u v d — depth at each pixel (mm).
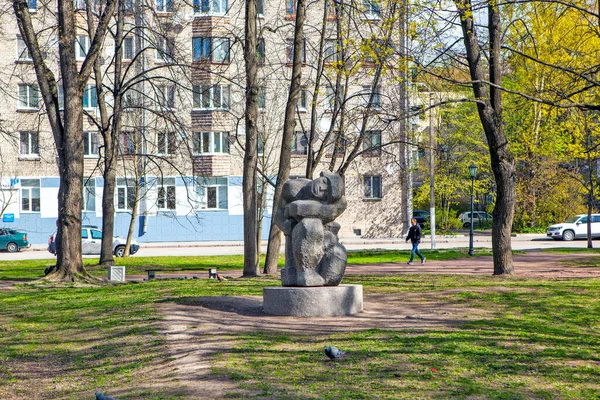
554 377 8734
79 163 20547
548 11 22781
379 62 20812
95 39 20781
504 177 22016
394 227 51562
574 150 29750
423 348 10133
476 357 9641
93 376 9812
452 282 19234
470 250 33969
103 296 17016
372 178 51344
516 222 56188
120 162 47625
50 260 32250
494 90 21969
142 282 20188
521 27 23844
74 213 20469
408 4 19078
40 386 9562
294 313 13312
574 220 48750
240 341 10719
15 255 39625
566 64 22812
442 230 56062
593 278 20516
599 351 10172
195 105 45188
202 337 11203
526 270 24797
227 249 42906
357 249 39875
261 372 8836
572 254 33312
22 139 48969
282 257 33969
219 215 50344
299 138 48625
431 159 40594
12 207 49125
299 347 10281
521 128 49000
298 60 23594
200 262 30703
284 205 14195
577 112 25469
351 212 51094
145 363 9992
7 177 48938
